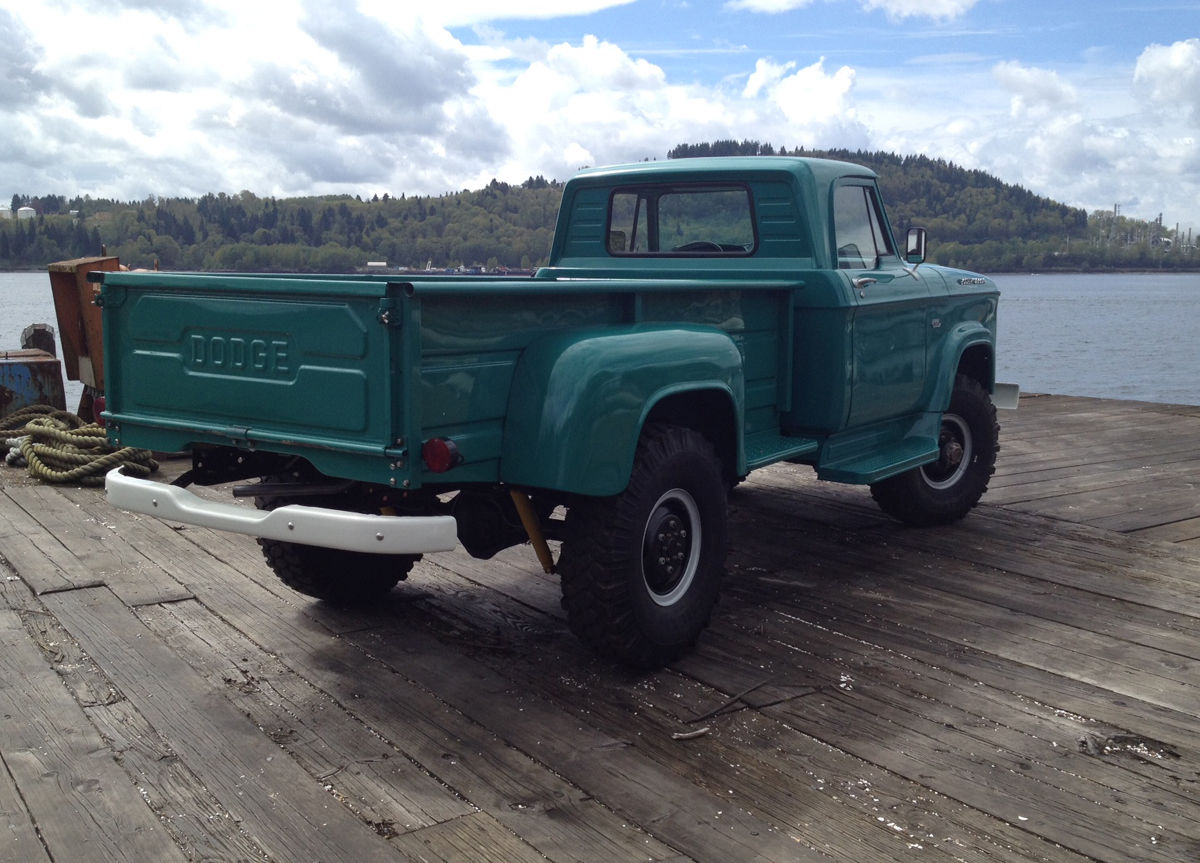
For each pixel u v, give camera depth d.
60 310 7.91
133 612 4.14
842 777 2.83
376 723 3.14
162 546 5.10
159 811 2.60
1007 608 4.32
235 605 4.24
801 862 2.41
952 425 5.70
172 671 3.54
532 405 3.20
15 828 2.50
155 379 3.44
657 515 3.53
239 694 3.35
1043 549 5.25
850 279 4.57
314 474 3.61
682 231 5.00
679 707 3.29
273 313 3.09
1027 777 2.85
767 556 5.08
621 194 5.20
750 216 4.77
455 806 2.64
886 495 5.51
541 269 5.43
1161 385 28.11
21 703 3.26
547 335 3.34
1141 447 8.23
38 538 5.22
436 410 2.96
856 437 4.95
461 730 3.09
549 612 4.22
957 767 2.91
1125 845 2.51
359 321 2.90
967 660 3.73
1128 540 5.42
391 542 2.89
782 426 4.70
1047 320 67.62
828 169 4.77
